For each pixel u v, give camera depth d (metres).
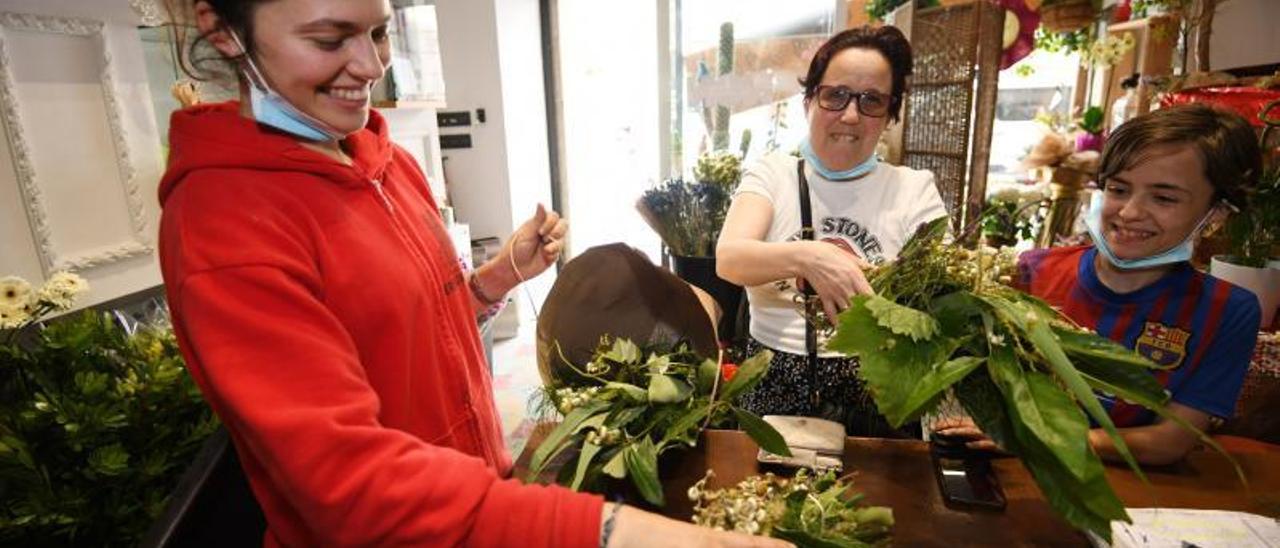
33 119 1.37
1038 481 0.69
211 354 0.52
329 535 0.52
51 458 1.17
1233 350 1.05
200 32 0.59
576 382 1.01
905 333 0.72
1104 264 1.14
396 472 0.52
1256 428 1.43
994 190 2.53
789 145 3.75
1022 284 1.24
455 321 0.82
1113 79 2.62
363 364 0.66
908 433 1.18
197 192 0.58
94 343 1.28
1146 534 0.79
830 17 3.64
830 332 0.99
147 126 1.63
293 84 0.59
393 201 0.77
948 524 0.83
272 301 0.54
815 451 0.95
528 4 3.68
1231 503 0.88
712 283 2.12
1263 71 1.88
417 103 2.79
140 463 1.20
